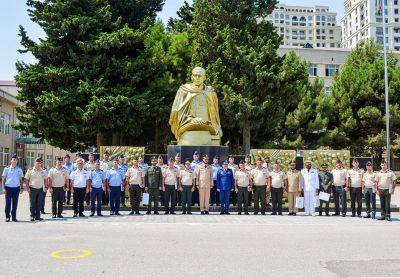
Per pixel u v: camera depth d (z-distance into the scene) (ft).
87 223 44.39
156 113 93.86
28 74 91.76
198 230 38.96
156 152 111.75
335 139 125.90
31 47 93.09
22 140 161.38
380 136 124.57
